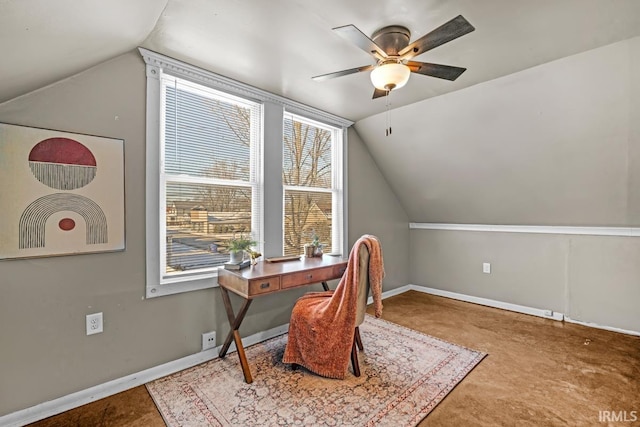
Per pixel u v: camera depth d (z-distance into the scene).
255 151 2.73
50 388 1.72
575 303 3.16
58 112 1.73
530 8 1.58
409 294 4.29
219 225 2.49
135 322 2.01
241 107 2.64
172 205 2.23
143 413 1.71
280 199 2.87
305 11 1.61
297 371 2.14
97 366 1.87
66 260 1.77
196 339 2.28
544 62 2.18
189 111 2.33
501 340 2.69
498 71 2.32
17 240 1.62
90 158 1.83
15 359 1.63
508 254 3.61
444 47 1.97
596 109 2.29
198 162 2.37
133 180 2.00
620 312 2.91
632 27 1.75
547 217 3.26
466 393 1.89
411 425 1.61
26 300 1.65
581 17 1.66
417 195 4.05
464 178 3.44
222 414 1.69
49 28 1.15
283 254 2.90
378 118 3.38
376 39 1.80
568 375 2.10
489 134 2.88
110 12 1.29
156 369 2.09
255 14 1.63
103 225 1.88
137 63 2.01
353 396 1.85
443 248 4.19
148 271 2.06
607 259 2.98
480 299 3.84
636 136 2.30
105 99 1.89
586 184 2.77
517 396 1.86
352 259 2.04
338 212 3.51
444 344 2.59
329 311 2.04
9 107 1.59
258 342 2.64
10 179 1.60
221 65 2.21
